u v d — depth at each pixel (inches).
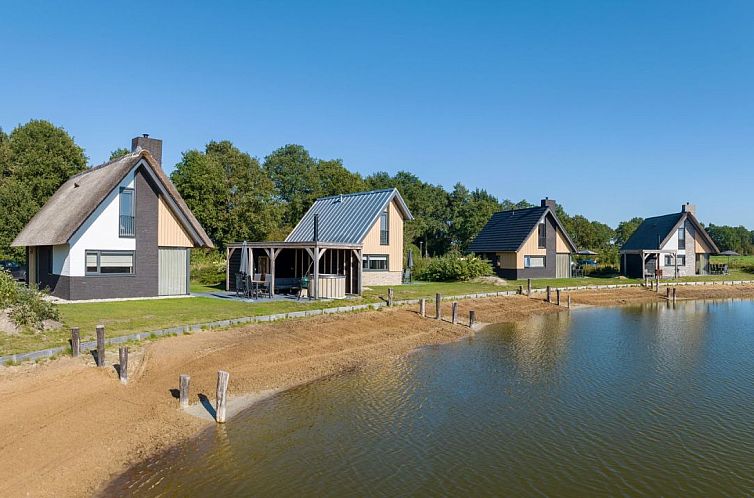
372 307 1120.2
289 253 1416.1
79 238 1031.0
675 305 1617.9
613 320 1264.8
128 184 1091.9
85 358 613.9
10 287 711.7
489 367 765.3
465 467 436.8
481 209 3277.6
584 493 398.3
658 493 399.9
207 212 2034.9
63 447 427.2
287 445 471.2
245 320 885.2
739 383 693.9
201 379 621.6
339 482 406.9
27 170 1743.4
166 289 1158.3
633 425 537.3
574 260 2630.4
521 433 512.1
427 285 1617.9
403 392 634.2
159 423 496.4
